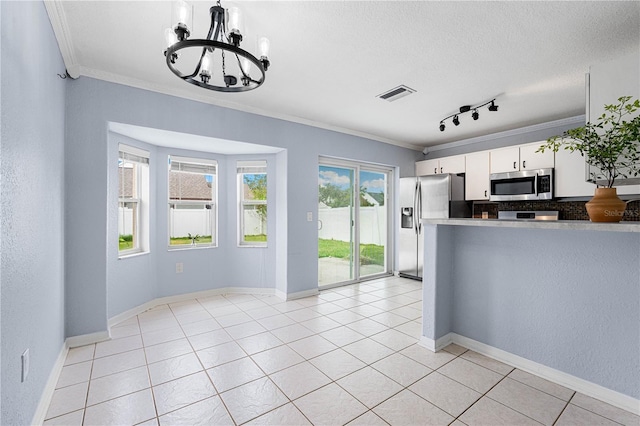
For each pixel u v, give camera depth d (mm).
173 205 3865
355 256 4934
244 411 1758
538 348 2141
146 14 1920
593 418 1700
